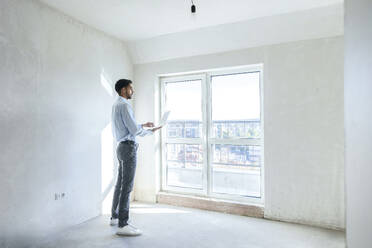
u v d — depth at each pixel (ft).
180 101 13.12
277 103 10.51
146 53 13.08
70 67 9.84
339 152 9.55
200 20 10.34
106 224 10.17
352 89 4.27
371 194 3.28
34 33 8.45
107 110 11.78
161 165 13.51
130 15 9.84
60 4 8.87
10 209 7.69
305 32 9.84
